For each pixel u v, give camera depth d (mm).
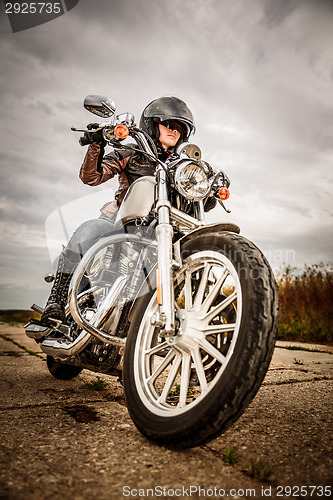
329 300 5469
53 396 2105
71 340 1968
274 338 1208
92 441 1385
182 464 1196
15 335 5898
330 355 3635
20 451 1267
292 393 2123
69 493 1001
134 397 1504
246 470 1156
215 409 1166
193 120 2182
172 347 1520
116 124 1688
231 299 1376
